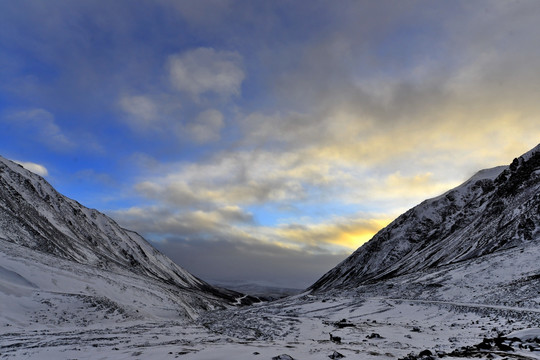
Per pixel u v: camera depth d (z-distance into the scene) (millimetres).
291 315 55750
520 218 74250
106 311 45688
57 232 113438
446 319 36406
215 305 144375
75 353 21547
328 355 16750
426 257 106750
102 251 153875
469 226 106062
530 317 28000
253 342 24938
